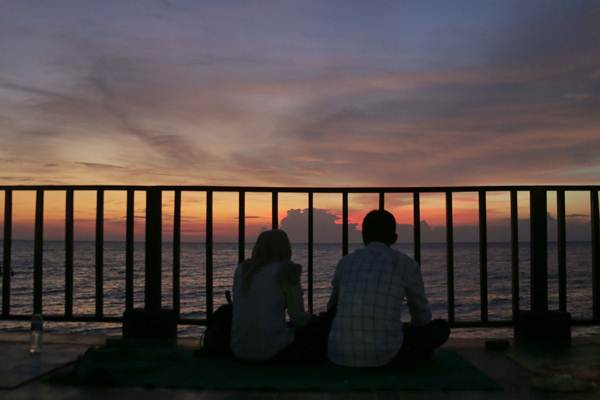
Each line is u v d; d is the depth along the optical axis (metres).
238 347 3.26
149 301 4.17
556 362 3.37
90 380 2.78
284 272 3.25
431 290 26.41
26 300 22.14
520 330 4.04
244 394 2.63
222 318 3.48
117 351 3.37
